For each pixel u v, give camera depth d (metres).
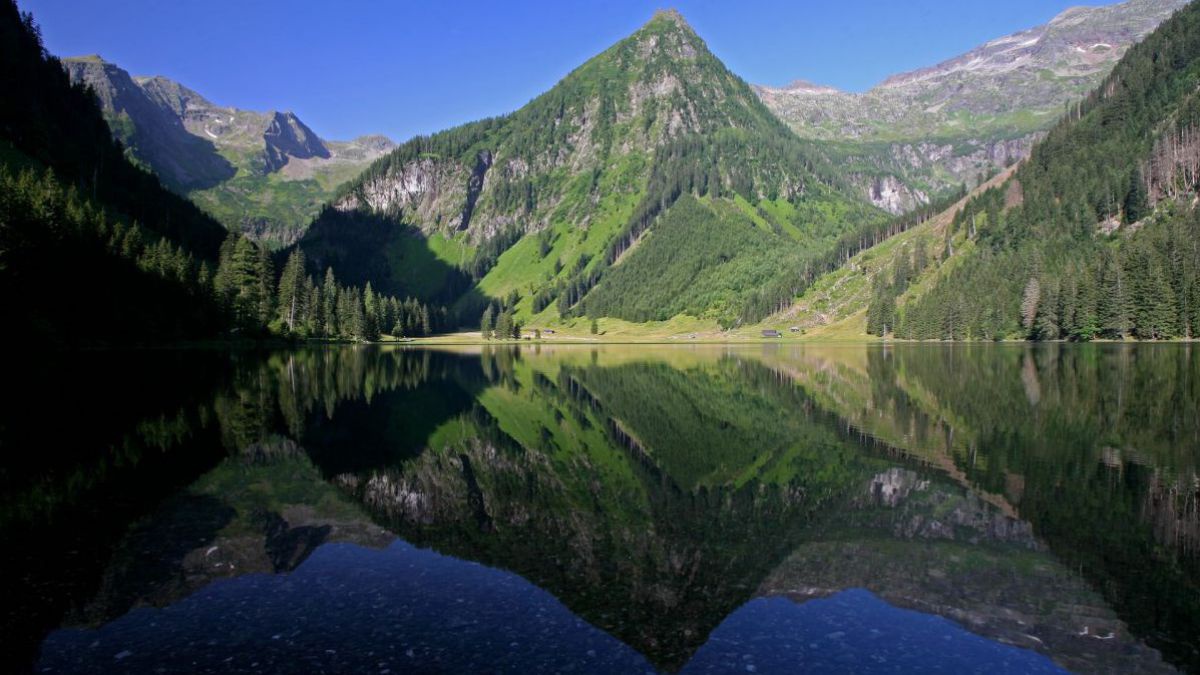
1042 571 16.14
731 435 38.16
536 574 16.03
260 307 137.25
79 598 14.02
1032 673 11.20
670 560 17.19
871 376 74.75
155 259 111.31
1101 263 137.38
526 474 28.20
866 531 19.69
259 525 19.77
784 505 22.95
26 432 34.06
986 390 57.09
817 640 12.45
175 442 32.81
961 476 26.47
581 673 10.95
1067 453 30.47
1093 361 83.94
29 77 169.62
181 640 12.06
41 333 80.00
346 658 11.41
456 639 12.24
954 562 16.83
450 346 195.75
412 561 16.91
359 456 31.11
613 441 36.50
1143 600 14.38
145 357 86.25
